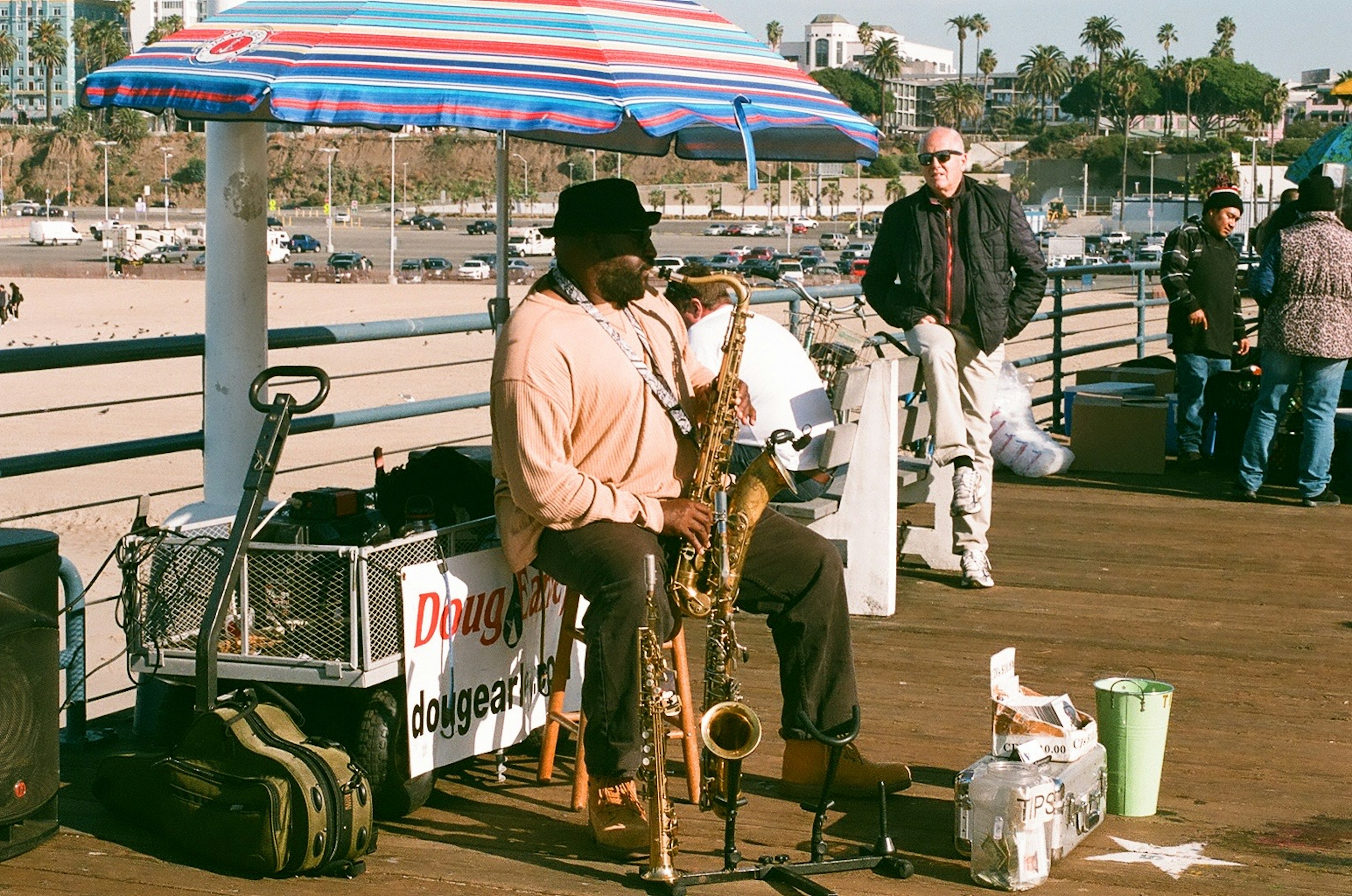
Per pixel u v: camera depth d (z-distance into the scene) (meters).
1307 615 6.17
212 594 3.65
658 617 3.55
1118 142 180.50
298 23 3.74
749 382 5.09
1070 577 6.83
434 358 37.41
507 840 3.74
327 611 3.70
